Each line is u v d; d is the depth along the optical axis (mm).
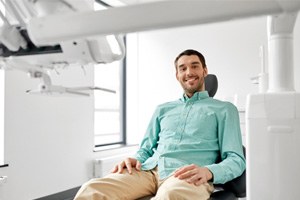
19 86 2381
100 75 3799
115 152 3604
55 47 862
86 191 1439
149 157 1813
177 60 1890
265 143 877
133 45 4129
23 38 876
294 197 850
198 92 1798
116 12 647
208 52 3711
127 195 1484
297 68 3191
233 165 1444
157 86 4004
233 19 602
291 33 873
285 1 569
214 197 1332
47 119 2641
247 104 913
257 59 3475
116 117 4082
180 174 1313
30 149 2477
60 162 2783
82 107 3062
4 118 2270
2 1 898
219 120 1657
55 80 2693
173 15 616
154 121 1891
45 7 845
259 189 886
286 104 856
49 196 2656
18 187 2373
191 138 1654
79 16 670
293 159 852
